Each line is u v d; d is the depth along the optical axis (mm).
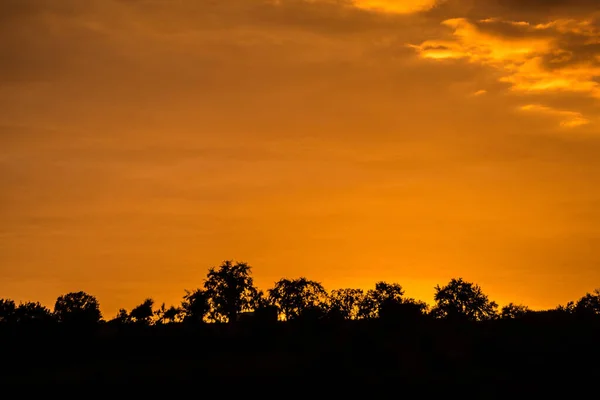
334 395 124125
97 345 163875
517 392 123312
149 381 131875
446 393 123938
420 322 170000
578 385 126625
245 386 128875
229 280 187750
